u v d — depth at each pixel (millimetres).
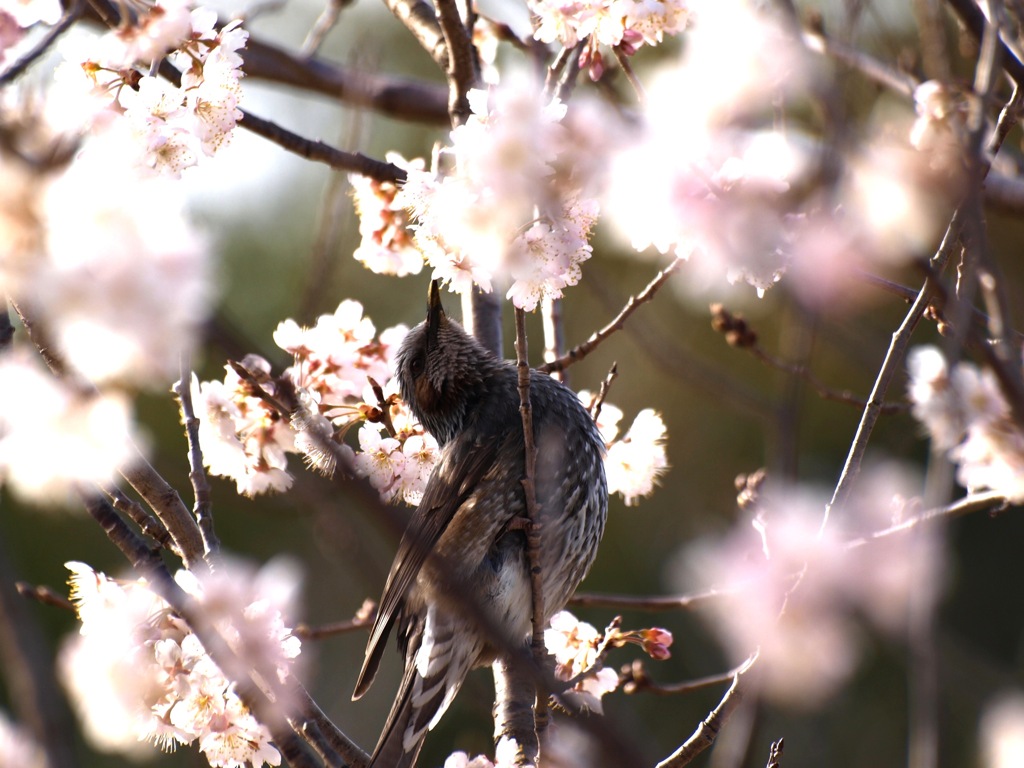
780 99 4711
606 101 7246
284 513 8336
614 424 9633
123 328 3203
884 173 4324
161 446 14906
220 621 6184
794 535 4422
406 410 8992
